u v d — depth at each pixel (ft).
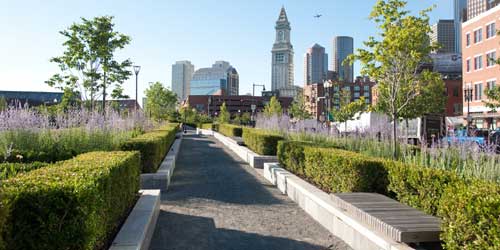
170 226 22.43
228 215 25.11
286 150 37.50
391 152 36.17
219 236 20.56
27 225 11.02
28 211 11.05
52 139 36.96
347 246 18.85
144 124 76.69
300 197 27.76
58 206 11.23
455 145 29.12
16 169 21.42
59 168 15.97
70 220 11.37
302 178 32.09
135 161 23.45
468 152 26.81
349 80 432.25
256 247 18.80
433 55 242.78
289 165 36.52
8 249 10.58
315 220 23.95
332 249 18.51
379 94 64.80
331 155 26.43
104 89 64.90
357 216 18.16
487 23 146.72
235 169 48.01
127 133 52.42
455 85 211.61
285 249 18.52
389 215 16.69
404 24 41.19
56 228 11.18
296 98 293.84
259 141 53.26
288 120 76.07
